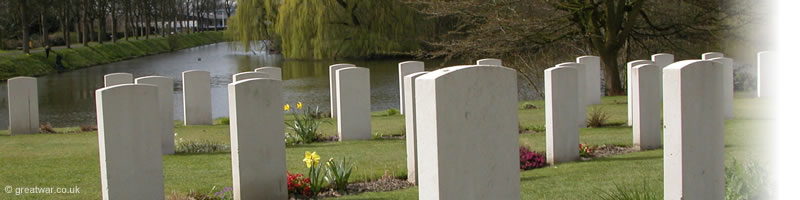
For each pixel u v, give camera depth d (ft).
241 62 181.88
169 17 300.40
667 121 19.22
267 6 170.71
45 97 100.78
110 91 22.84
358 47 162.71
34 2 179.73
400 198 26.13
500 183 16.05
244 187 25.59
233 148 25.68
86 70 167.63
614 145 39.11
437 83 14.58
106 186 23.09
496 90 15.75
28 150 40.55
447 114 14.82
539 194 25.88
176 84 124.06
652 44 87.45
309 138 42.96
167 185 29.27
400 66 58.90
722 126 20.10
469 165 15.33
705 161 19.65
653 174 28.89
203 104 55.36
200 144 40.83
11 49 201.26
